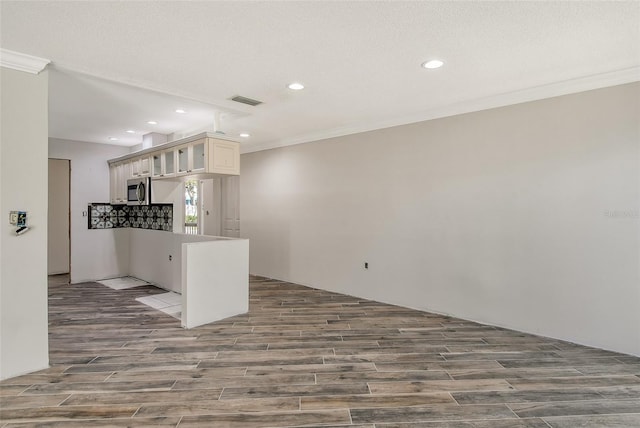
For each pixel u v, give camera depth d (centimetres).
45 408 220
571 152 328
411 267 443
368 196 486
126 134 536
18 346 260
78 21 217
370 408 223
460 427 205
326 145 538
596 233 317
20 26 222
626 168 302
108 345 319
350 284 510
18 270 260
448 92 356
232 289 410
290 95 362
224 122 472
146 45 250
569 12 212
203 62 280
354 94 360
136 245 618
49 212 645
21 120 261
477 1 200
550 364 285
